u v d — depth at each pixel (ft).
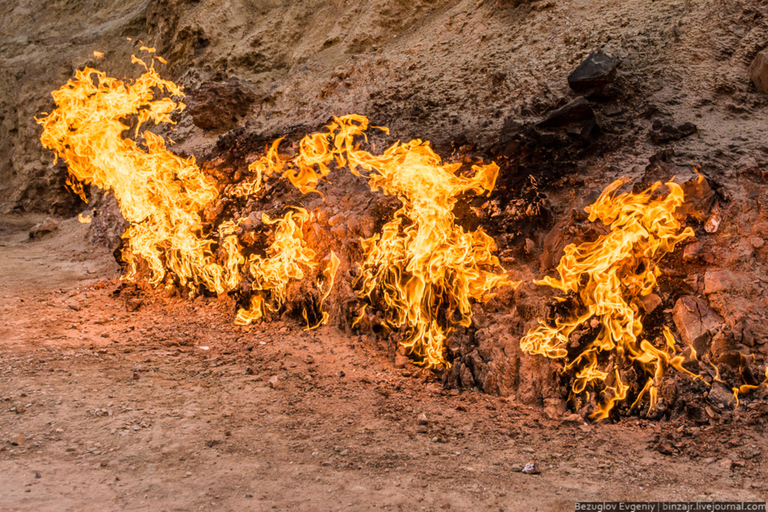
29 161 56.44
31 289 26.40
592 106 19.65
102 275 29.50
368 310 17.97
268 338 19.03
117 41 56.18
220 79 38.47
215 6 41.60
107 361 16.98
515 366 14.40
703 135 17.03
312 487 10.21
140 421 12.84
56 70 57.31
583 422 12.97
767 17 20.59
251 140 27.71
